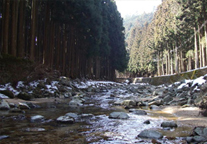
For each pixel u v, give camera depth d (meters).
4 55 11.88
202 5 23.50
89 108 7.71
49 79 14.62
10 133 3.68
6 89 9.77
